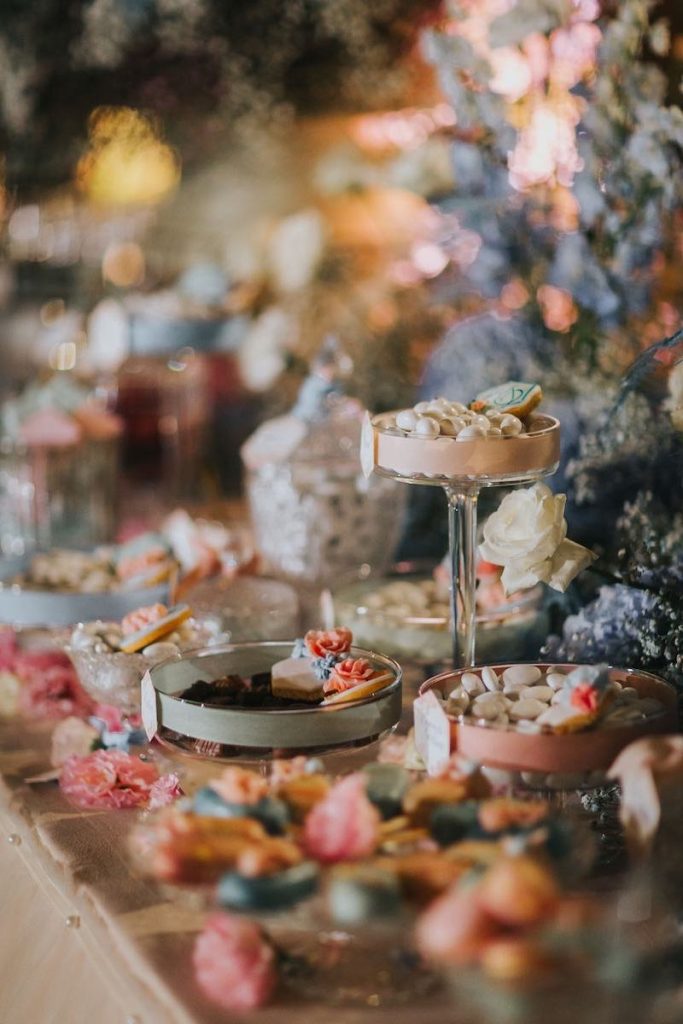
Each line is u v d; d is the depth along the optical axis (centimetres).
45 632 204
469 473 160
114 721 178
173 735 158
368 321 283
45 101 380
